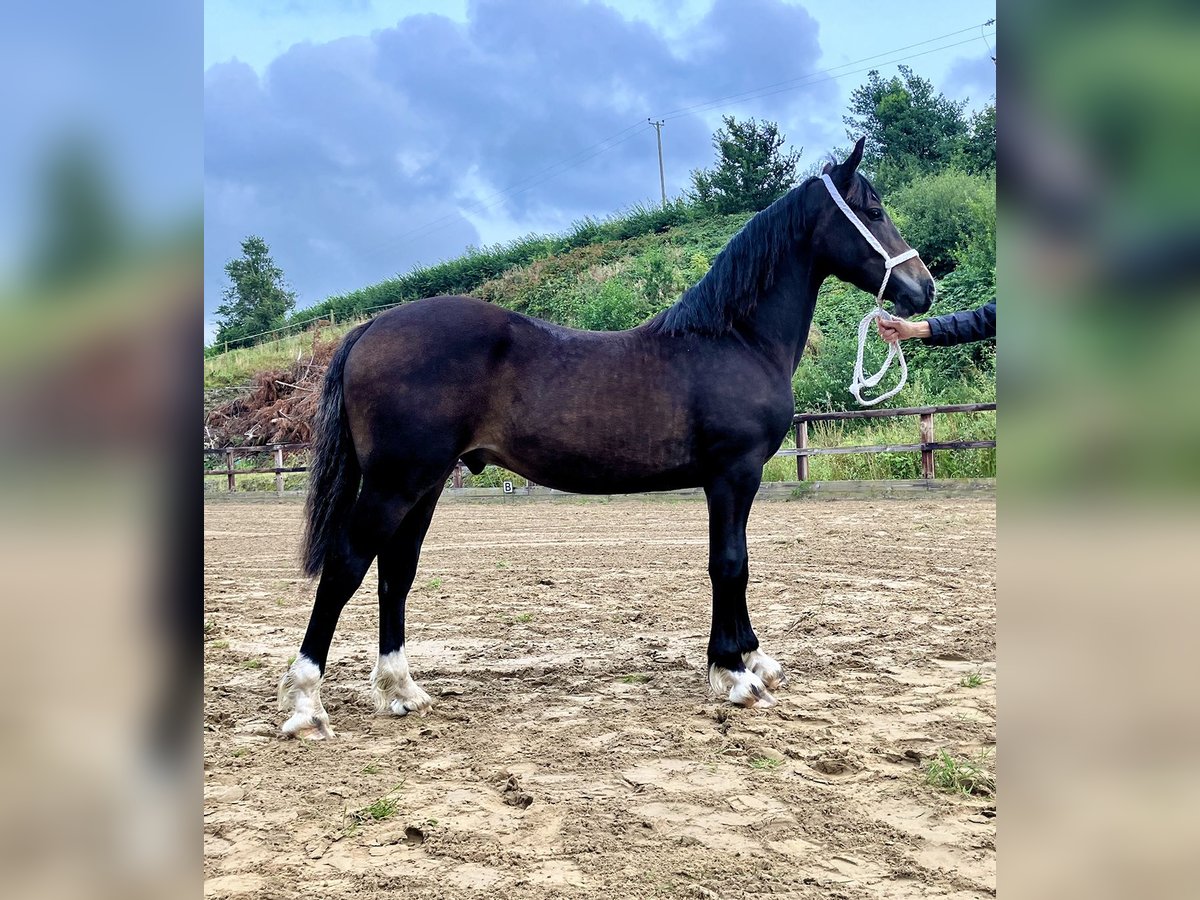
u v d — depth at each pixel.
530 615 5.57
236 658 4.62
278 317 37.84
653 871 2.17
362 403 3.52
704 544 9.05
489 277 30.22
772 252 3.90
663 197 40.94
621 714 3.57
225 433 24.58
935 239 19.12
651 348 3.83
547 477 3.79
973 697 3.68
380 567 3.80
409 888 2.10
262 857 2.29
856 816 2.50
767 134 27.67
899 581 6.41
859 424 15.34
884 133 25.45
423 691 3.76
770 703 3.61
